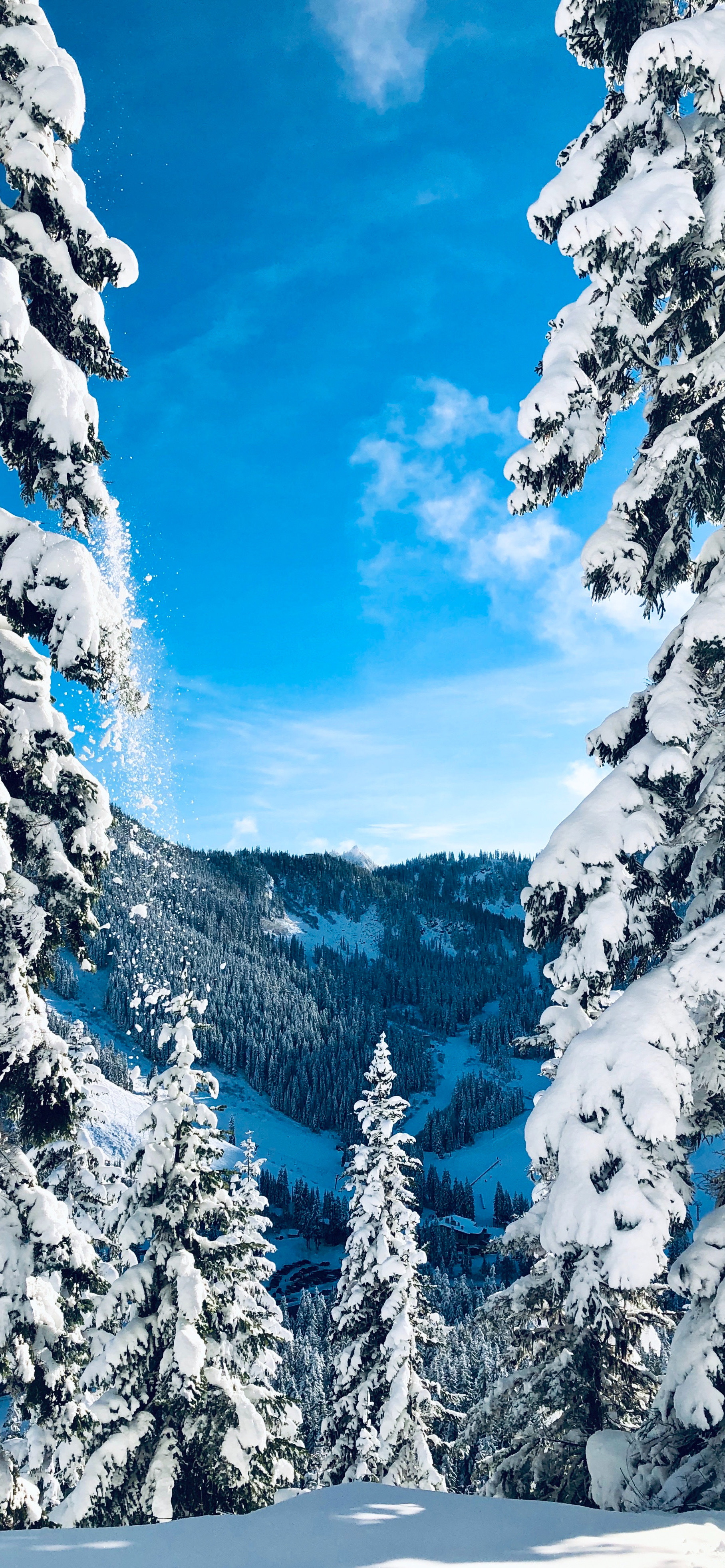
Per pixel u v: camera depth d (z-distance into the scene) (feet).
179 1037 46.16
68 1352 27.09
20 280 28.68
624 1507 20.11
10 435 28.27
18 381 26.66
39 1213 27.50
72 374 27.30
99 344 29.27
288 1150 618.44
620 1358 35.76
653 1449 20.74
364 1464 56.29
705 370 24.85
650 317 24.35
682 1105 21.11
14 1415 27.68
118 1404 38.27
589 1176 20.36
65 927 28.27
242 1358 47.60
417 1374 60.34
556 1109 21.31
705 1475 19.30
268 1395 45.98
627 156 25.40
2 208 27.48
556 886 24.85
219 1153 43.96
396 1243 61.82
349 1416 60.54
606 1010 23.35
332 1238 479.41
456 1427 137.28
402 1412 56.39
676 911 27.20
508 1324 39.01
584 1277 21.91
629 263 23.18
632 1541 14.99
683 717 23.90
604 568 26.22
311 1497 18.16
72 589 25.67
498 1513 16.80
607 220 22.22
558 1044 31.37
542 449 26.30
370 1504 17.46
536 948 26.61
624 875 24.57
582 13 27.14
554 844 25.29
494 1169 627.05
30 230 27.35
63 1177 57.21
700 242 23.26
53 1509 41.81
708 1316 20.70
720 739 24.97
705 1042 23.45
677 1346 20.83
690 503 26.20
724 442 24.70
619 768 26.09
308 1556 14.16
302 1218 479.41
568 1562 13.71
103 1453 36.76
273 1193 511.40
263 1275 63.82
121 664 27.53
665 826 25.03
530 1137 21.45
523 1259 41.11
